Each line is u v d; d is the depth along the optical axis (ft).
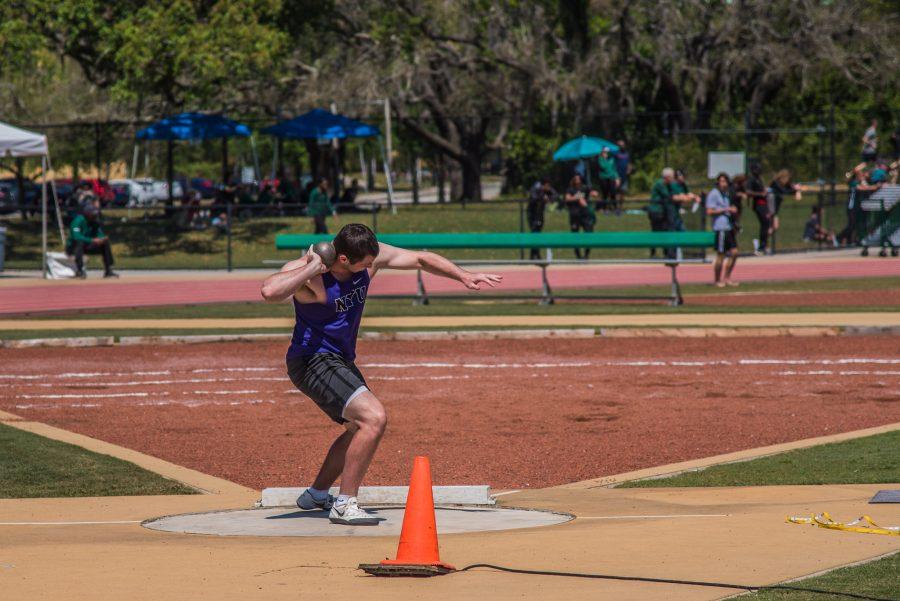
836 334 132.46
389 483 64.54
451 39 361.30
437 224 289.12
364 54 362.53
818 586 37.09
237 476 67.87
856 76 381.81
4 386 101.81
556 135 377.09
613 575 39.22
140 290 198.90
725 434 78.64
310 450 74.95
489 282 52.08
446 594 36.83
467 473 68.03
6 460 70.44
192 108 341.82
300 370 52.26
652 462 70.69
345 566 41.57
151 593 37.35
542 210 250.98
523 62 359.05
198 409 90.38
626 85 372.58
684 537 46.09
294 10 326.85
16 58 279.49
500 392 96.68
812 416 84.79
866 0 374.63
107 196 360.89
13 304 177.88
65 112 402.52
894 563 40.65
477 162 388.78
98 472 67.15
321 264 49.60
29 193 383.45
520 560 42.16
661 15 352.28
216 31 282.56
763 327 133.28
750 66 363.97
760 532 46.83
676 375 105.19
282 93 360.89
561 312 156.76
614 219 289.74
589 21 375.25
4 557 43.68
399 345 127.24
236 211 304.91
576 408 89.25
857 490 58.54
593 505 56.08
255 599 36.45
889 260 241.14
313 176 350.64
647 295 181.37
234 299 184.96
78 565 41.98
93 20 279.49
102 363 115.85
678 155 344.69
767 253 256.32
